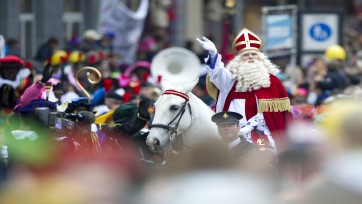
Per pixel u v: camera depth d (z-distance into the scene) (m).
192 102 26.06
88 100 28.56
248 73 27.27
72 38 59.19
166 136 25.50
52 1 69.75
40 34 69.38
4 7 66.19
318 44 55.88
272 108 27.23
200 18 89.06
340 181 14.70
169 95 25.73
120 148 26.91
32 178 16.06
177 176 14.66
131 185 14.91
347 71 55.78
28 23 69.12
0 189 15.59
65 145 23.12
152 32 80.69
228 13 57.50
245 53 27.59
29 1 69.12
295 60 54.34
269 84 27.31
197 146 14.92
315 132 19.36
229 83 27.50
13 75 33.25
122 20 65.50
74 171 15.08
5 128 25.58
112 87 39.78
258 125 27.02
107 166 15.35
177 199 14.26
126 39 65.94
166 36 83.81
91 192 14.60
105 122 30.33
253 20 99.56
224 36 56.72
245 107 27.33
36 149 19.19
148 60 64.50
